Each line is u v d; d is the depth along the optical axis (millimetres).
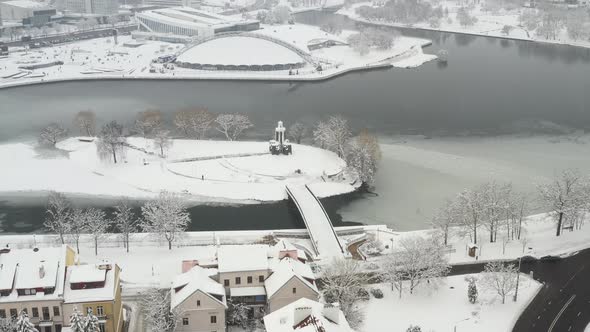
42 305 166875
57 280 170000
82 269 174000
